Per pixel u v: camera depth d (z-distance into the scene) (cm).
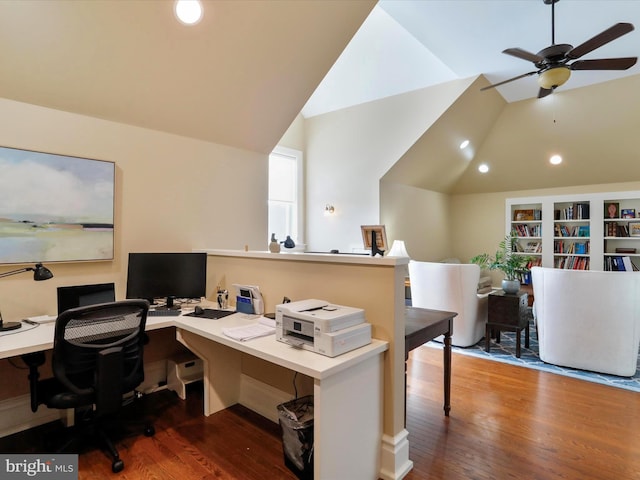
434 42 367
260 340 192
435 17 322
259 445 216
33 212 228
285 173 600
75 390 185
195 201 318
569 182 623
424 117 488
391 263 184
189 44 240
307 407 200
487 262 682
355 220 559
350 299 202
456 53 387
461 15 317
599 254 589
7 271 222
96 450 209
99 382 186
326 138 593
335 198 583
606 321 319
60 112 240
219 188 336
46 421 241
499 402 271
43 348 185
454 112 484
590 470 191
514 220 691
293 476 187
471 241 740
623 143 520
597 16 311
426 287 418
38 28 201
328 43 280
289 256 236
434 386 301
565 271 333
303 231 620
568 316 335
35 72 217
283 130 356
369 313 193
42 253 231
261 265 260
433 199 691
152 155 288
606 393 286
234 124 323
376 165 535
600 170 576
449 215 758
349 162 565
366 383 177
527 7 301
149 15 217
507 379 316
